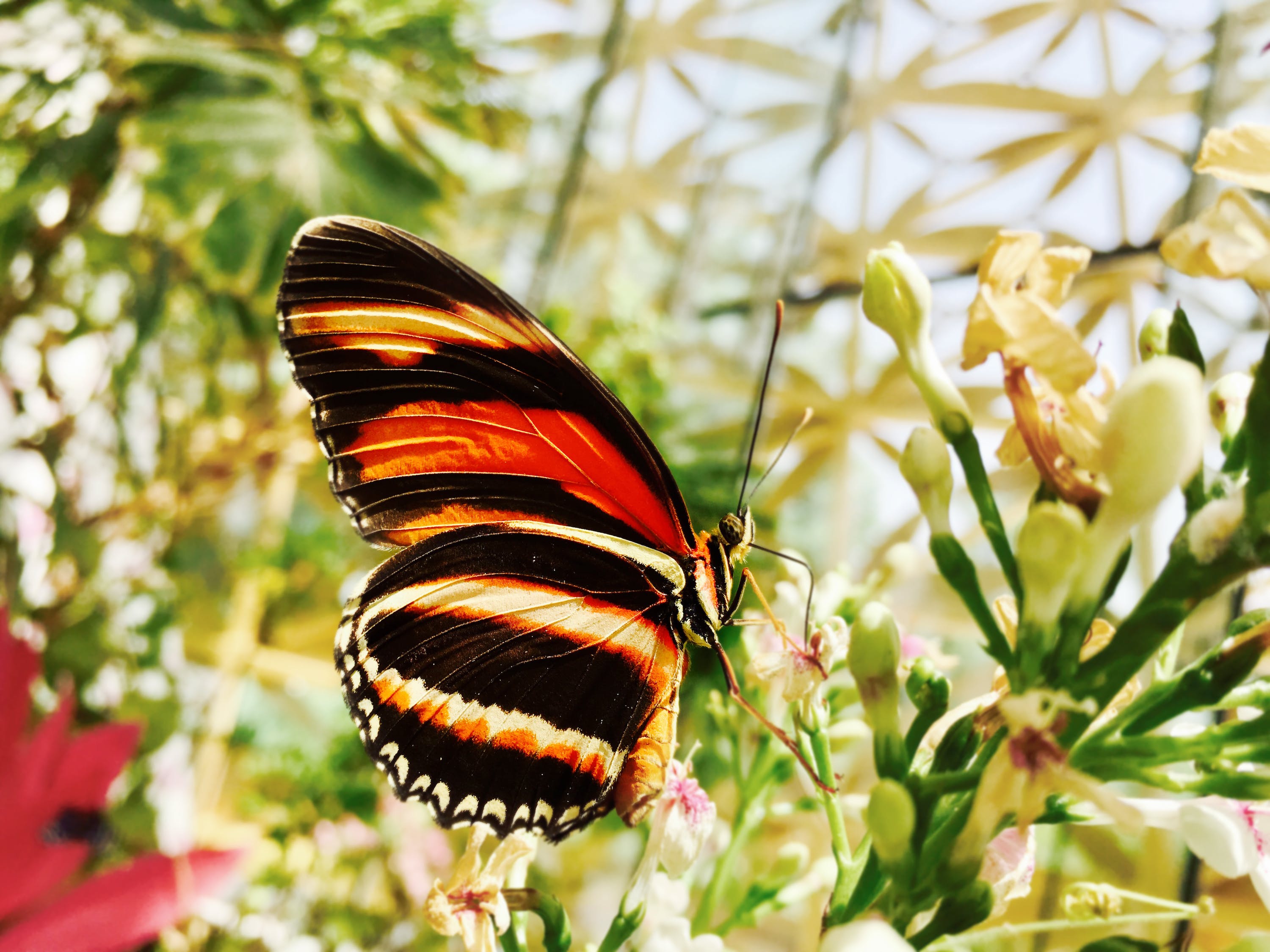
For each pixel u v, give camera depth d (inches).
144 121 11.7
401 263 5.9
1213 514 4.7
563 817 5.9
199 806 14.6
